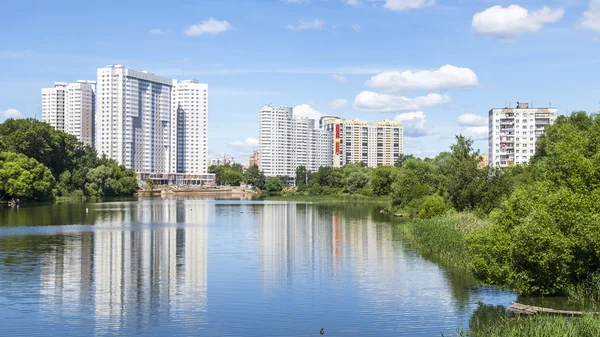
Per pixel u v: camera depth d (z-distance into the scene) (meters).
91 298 50.34
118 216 142.88
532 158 129.00
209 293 52.56
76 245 84.44
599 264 47.69
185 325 42.38
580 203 46.78
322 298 50.56
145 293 52.50
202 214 157.88
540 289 47.50
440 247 74.81
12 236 94.88
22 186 177.38
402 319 44.00
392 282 57.41
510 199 50.59
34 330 40.94
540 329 36.12
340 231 107.75
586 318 37.44
